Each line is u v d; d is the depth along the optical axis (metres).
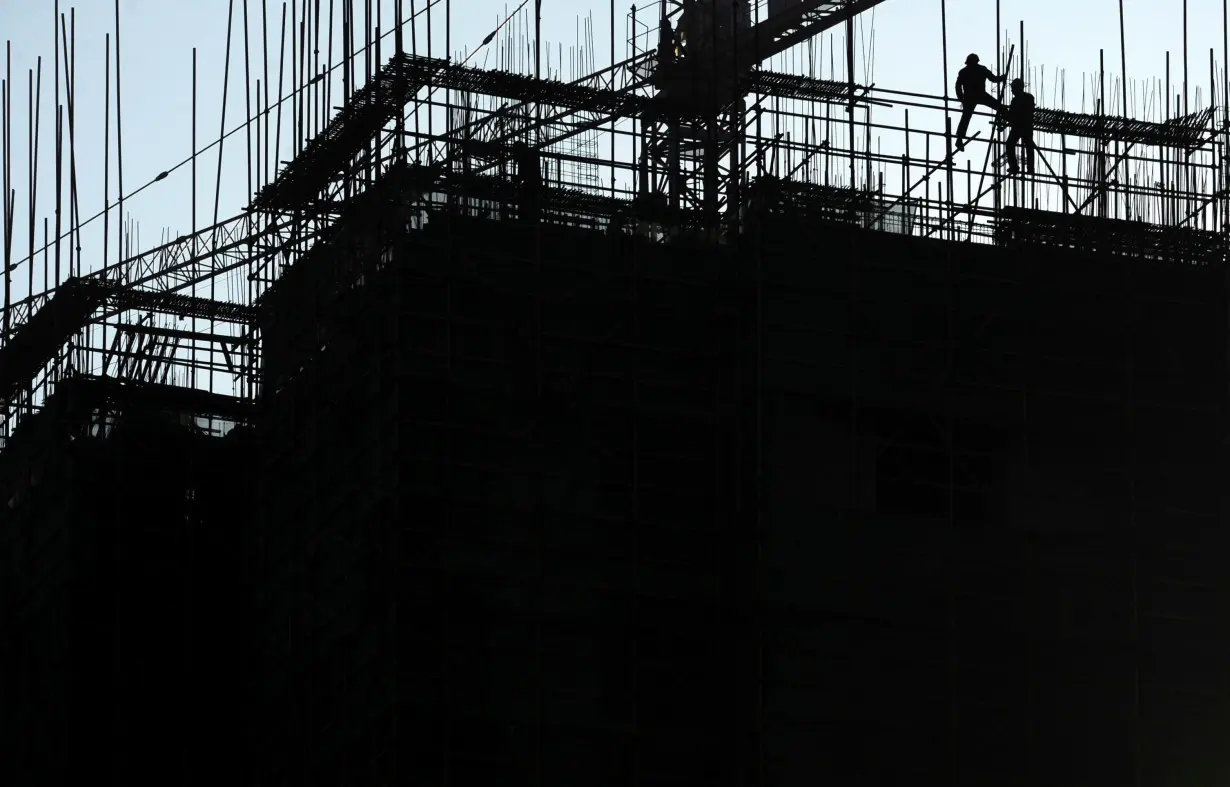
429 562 101.38
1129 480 110.44
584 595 103.19
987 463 109.62
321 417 110.38
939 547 107.06
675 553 105.06
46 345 124.62
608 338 106.69
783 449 106.06
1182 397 112.81
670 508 105.56
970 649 106.62
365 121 110.19
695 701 103.81
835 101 114.06
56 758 116.50
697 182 114.94
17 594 124.75
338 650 105.56
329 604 107.12
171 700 119.25
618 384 106.31
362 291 108.00
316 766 106.50
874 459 107.38
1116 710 107.69
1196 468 112.06
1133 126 115.38
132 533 120.69
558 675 101.88
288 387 116.31
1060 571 108.62
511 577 102.25
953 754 104.31
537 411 104.62
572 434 105.00
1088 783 106.50
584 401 105.50
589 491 104.56
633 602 103.62
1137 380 112.12
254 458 122.81
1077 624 108.31
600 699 102.25
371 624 102.00
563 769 100.88
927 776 104.44
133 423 122.12
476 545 102.19
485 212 107.06
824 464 106.50
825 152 109.12
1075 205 114.75
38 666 121.12
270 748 113.06
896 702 104.75
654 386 106.75
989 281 110.88
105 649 118.56
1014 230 111.94
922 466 108.75
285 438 115.75
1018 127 113.50
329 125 110.31
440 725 99.56
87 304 122.25
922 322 109.50
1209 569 110.75
